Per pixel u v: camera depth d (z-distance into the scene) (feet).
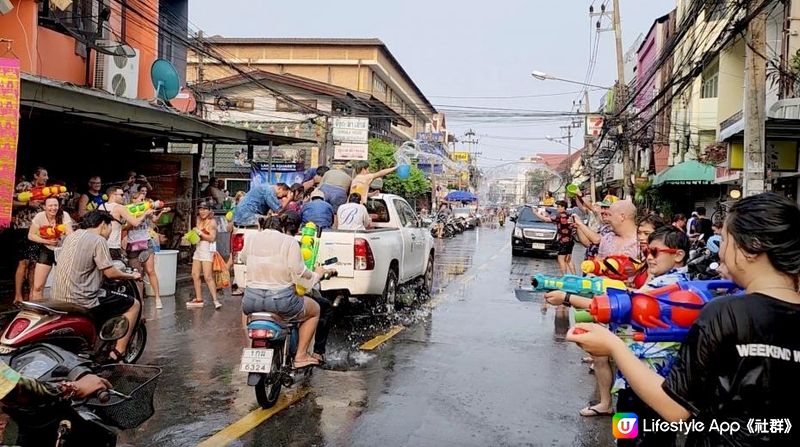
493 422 19.34
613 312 9.02
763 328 7.02
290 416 19.43
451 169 192.13
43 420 11.91
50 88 33.73
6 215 30.22
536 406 20.92
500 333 32.24
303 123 99.25
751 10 34.81
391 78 163.43
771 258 7.34
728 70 80.12
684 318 8.91
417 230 41.65
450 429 18.66
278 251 19.99
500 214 196.03
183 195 57.67
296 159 101.65
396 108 177.99
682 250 14.53
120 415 13.08
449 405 20.80
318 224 32.76
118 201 32.48
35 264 32.50
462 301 42.52
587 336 8.16
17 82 30.27
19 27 42.22
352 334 31.30
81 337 15.21
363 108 120.16
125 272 22.98
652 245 14.85
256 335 19.52
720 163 70.33
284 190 37.04
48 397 11.21
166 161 57.36
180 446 16.99
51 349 13.03
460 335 31.55
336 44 148.36
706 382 7.26
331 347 28.48
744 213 7.50
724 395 7.16
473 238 120.57
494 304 41.37
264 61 151.94
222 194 63.67
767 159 44.55
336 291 31.42
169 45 70.13
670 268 14.70
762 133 34.14
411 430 18.48
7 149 30.09
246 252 20.49
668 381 7.50
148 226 37.06
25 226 34.22
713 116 86.12
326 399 21.11
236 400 20.84
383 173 38.55
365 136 97.71
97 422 12.64
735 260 7.64
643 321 8.95
